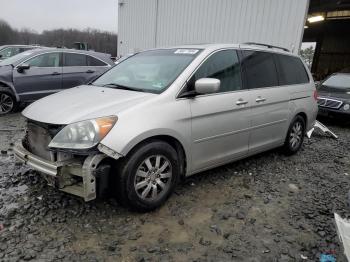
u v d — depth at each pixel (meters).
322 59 26.56
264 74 4.47
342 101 8.22
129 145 2.87
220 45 4.00
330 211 3.52
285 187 4.10
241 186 4.02
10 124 6.67
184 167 3.56
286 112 4.82
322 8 17.44
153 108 3.13
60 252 2.61
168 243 2.80
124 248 2.70
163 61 3.89
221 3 12.11
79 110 3.02
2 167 4.24
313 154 5.64
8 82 7.47
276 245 2.86
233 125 3.91
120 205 3.35
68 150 2.78
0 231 2.83
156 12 15.12
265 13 10.71
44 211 3.17
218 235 2.96
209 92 3.37
